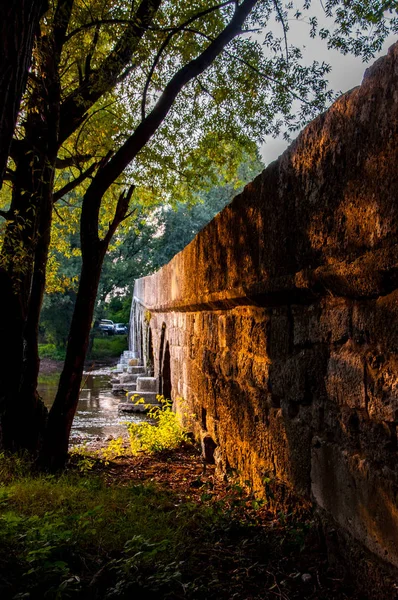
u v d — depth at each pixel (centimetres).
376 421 256
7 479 524
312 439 332
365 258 254
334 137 294
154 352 1438
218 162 1023
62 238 1100
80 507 433
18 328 638
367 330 264
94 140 897
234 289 475
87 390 1819
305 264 332
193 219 3375
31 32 283
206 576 309
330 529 304
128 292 3862
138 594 284
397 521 237
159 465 643
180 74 558
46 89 586
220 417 580
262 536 355
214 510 410
